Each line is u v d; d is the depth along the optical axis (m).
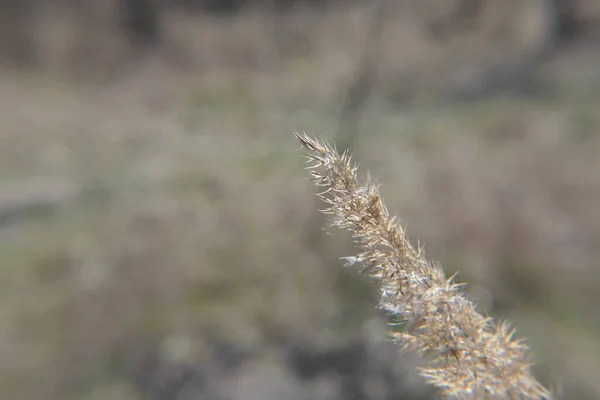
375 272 1.70
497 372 1.75
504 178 10.63
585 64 18.33
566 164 11.50
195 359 7.23
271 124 14.87
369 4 20.08
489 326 1.81
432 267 1.76
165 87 19.17
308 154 1.71
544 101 15.81
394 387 6.57
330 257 8.30
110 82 20.56
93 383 7.25
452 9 20.97
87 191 11.75
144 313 8.06
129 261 8.78
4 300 8.59
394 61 17.59
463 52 19.73
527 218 9.23
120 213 10.28
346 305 7.67
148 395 7.02
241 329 7.55
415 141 12.94
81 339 7.80
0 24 22.06
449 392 1.74
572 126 13.83
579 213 9.70
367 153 11.55
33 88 19.44
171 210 9.77
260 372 6.99
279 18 22.70
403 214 9.08
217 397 6.74
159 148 13.83
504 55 19.95
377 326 7.28
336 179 1.69
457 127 14.15
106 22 23.12
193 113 16.53
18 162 13.44
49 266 9.23
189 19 23.67
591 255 8.81
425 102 16.06
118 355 7.55
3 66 21.22
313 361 6.99
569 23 21.17
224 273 8.35
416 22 19.83
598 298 8.21
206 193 10.34
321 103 15.90
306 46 21.03
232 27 22.81
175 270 8.53
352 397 6.55
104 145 14.05
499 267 8.53
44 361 7.54
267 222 9.12
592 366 7.12
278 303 7.91
